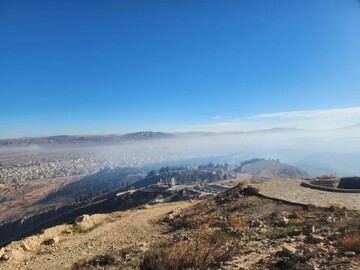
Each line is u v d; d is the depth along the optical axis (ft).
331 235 47.98
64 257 67.51
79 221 100.01
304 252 36.78
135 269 45.52
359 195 98.02
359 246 36.37
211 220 81.66
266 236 57.67
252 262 37.91
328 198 93.91
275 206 89.35
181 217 96.68
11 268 62.59
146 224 95.04
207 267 35.76
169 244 59.77
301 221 69.15
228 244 51.57
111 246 72.13
